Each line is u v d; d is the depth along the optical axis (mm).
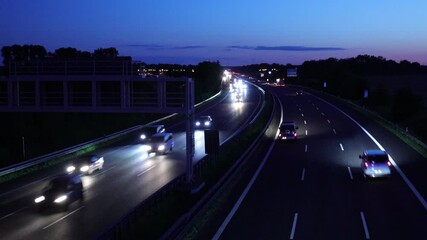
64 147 53281
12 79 30453
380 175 29922
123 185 31094
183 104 29297
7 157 44938
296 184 29641
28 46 60312
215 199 24875
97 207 25609
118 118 72812
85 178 33906
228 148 42625
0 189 31047
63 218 23688
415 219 21578
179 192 27500
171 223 20812
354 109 81312
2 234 21312
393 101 66000
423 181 29781
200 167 32562
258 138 46875
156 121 69562
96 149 48250
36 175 35469
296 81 181875
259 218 22125
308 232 19812
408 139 46219
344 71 122312
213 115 79375
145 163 39531
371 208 23625
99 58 30984
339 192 27312
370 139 48312
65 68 30484
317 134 53500
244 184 29891
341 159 38312
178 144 50219
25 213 25000
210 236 19609
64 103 30281
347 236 19172
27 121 60656
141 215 21266
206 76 154875
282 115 74562
